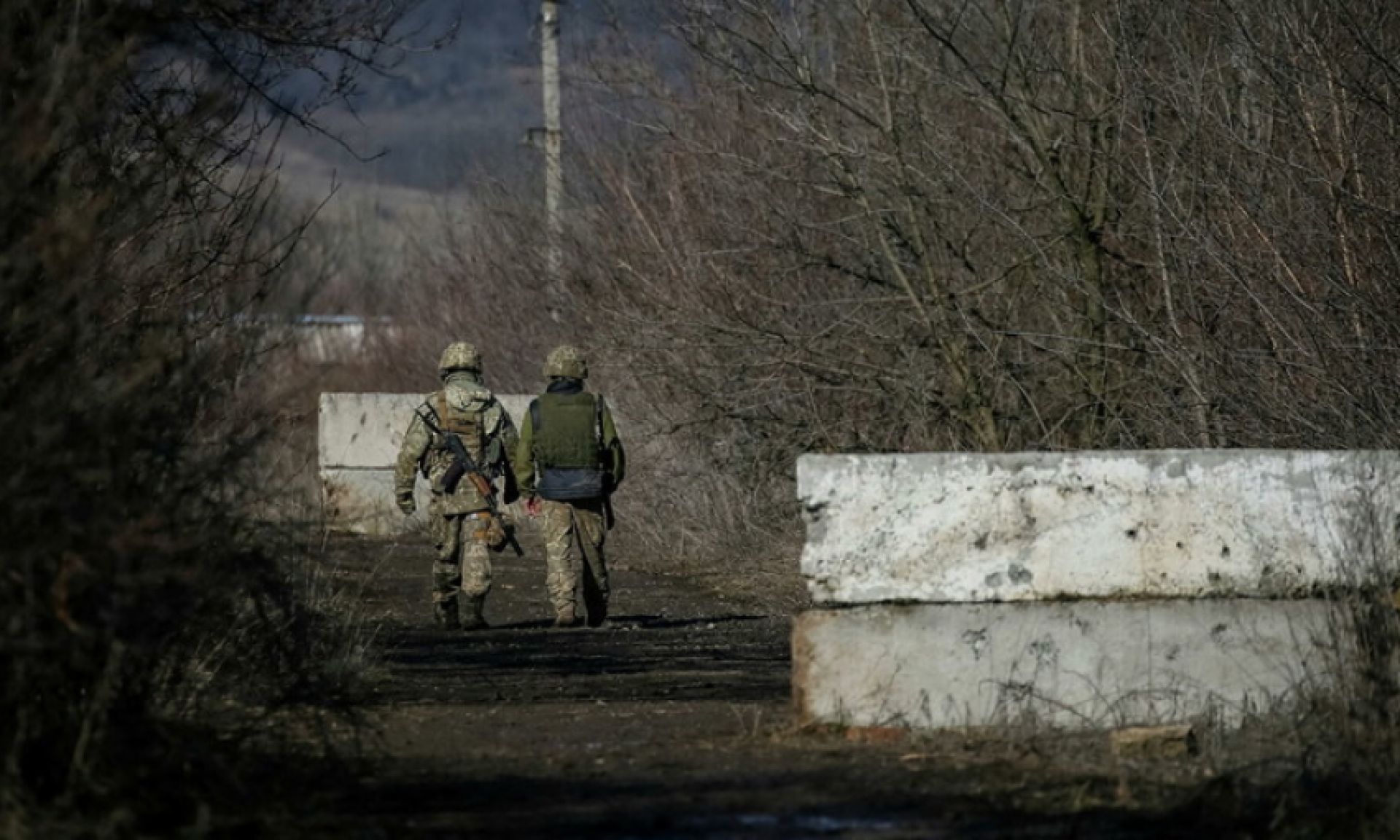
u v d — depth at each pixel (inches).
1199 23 2377.0
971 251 2706.7
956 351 2578.7
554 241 3700.8
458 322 4559.5
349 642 1572.3
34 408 857.5
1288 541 1194.0
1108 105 2466.8
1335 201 1908.2
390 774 1107.3
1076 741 1158.3
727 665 1715.1
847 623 1196.5
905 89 2571.4
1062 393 2583.7
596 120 3732.8
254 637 1334.9
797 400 2837.1
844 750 1162.0
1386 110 1854.1
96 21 1053.2
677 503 2928.2
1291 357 1955.0
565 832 954.1
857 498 1189.7
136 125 1227.2
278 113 1354.6
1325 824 954.7
